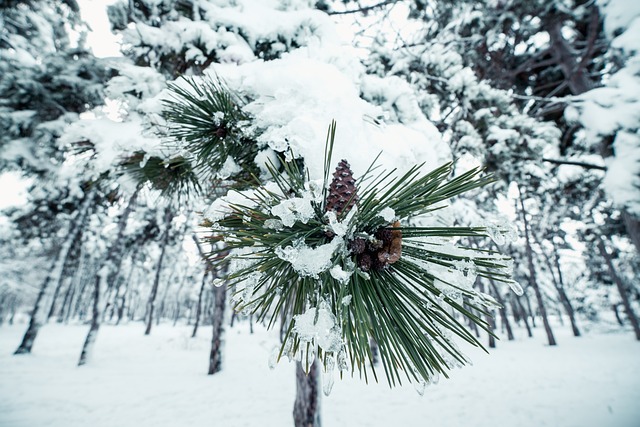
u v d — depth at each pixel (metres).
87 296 45.03
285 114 1.11
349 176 0.76
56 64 4.13
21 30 6.14
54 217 10.92
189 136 1.16
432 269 0.63
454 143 3.25
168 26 2.53
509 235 0.62
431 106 3.34
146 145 1.47
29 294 38.53
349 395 6.99
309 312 0.56
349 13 3.95
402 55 3.58
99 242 16.67
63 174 5.50
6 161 4.72
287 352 0.61
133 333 23.16
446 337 0.60
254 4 2.78
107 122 2.05
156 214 11.20
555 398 6.96
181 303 52.59
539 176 3.27
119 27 3.07
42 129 4.37
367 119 1.38
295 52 1.97
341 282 0.57
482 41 4.84
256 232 0.65
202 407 6.21
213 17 2.60
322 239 0.66
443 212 1.26
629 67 3.74
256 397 6.85
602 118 3.61
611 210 9.90
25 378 7.96
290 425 5.35
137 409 6.09
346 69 1.97
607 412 6.02
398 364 0.57
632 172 3.43
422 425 5.55
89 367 9.63
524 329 27.97
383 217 0.62
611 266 17.44
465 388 7.69
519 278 22.19
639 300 24.11
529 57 6.47
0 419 5.53
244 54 2.40
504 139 3.04
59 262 12.52
